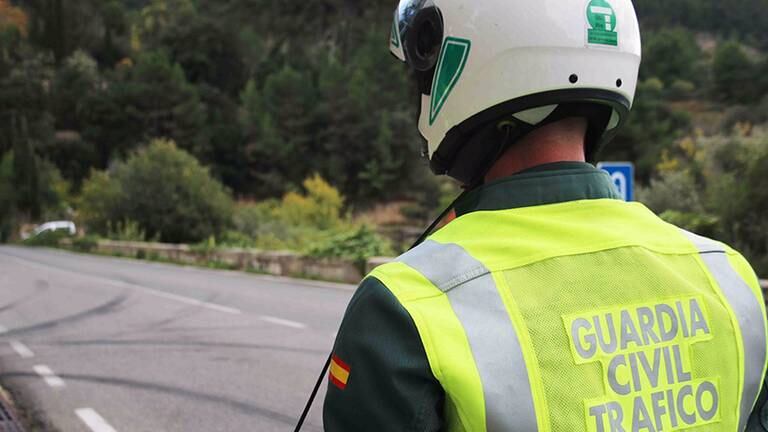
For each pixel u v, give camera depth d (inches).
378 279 45.0
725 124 3415.4
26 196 2933.1
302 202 2319.1
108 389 257.1
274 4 6210.6
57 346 340.2
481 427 41.0
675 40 4667.8
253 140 4047.7
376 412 42.2
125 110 4062.5
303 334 363.3
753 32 6525.6
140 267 936.3
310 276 728.3
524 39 48.7
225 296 545.6
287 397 244.1
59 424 216.8
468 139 52.8
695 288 48.9
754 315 50.6
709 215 582.2
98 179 1750.7
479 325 42.9
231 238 1312.7
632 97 52.3
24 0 5561.0
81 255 1315.2
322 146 4084.6
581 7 49.5
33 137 3909.9
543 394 42.1
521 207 48.3
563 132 50.9
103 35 5349.4
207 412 227.5
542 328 43.5
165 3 5551.2
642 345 45.3
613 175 391.2
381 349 42.5
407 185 3890.3
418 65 55.1
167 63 4252.0
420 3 54.7
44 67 4571.9
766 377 50.3
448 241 47.2
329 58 5280.5
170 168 1704.0
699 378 46.8
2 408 231.0
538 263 45.5
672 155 2760.8
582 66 48.9
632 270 47.1
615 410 43.4
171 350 325.7
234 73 5034.5
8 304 508.7
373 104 4104.3
